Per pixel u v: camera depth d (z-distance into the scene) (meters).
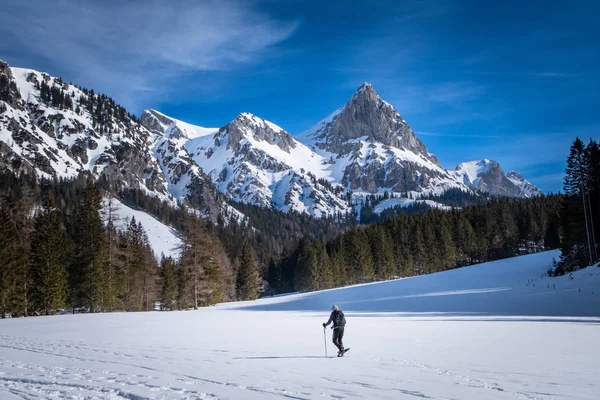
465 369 10.61
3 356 12.78
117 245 56.25
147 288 58.94
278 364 11.42
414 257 111.69
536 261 75.38
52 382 8.70
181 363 11.41
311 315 36.22
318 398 7.35
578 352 13.64
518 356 12.83
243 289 83.81
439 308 38.81
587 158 53.88
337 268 102.94
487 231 113.00
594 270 45.59
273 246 192.00
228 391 7.88
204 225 59.56
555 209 103.56
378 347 15.26
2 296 44.50
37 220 49.38
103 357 12.52
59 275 47.78
